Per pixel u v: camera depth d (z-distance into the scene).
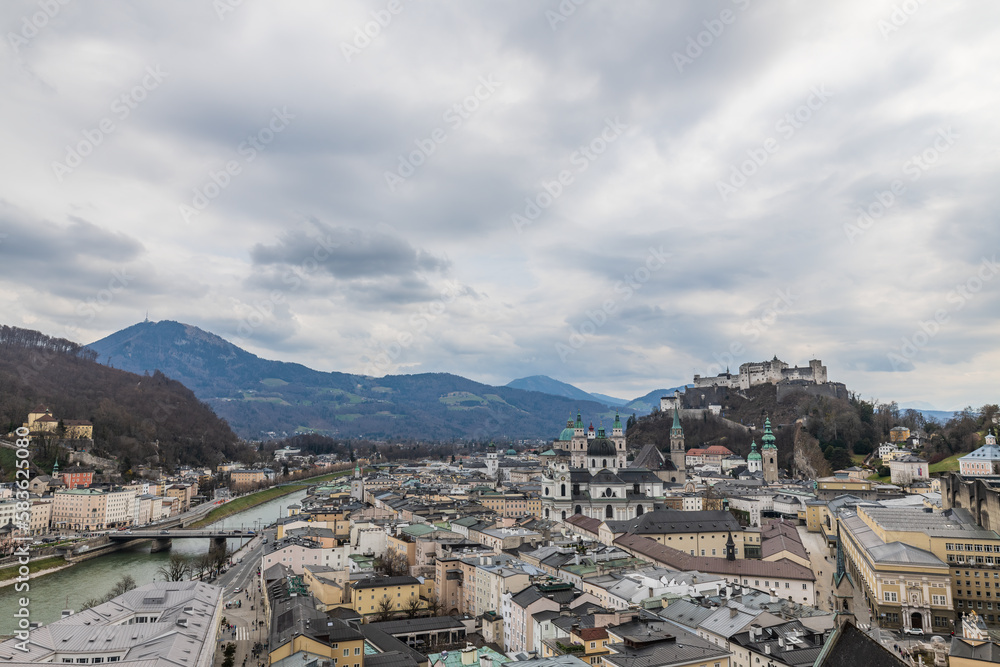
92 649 178.25
